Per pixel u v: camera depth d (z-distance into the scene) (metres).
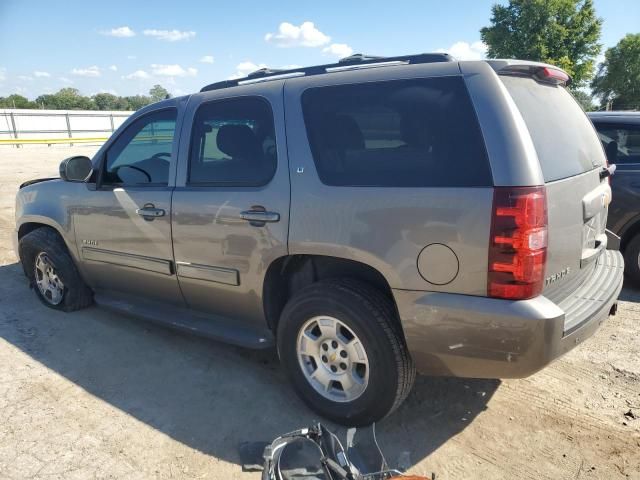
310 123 2.98
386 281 2.84
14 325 4.47
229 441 2.93
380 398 2.81
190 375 3.66
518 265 2.36
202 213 3.37
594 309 2.77
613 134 5.32
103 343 4.14
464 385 3.50
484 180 2.43
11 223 8.38
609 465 2.72
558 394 3.38
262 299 3.24
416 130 2.65
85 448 2.86
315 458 2.57
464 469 2.71
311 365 3.11
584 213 2.85
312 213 2.89
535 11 40.22
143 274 3.90
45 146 30.05
